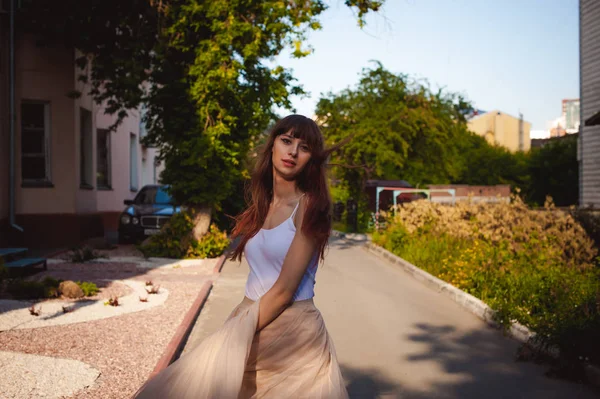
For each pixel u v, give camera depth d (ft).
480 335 23.70
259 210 8.48
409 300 31.14
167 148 49.93
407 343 22.26
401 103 82.33
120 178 79.82
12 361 17.85
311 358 7.52
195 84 46.32
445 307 29.32
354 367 19.22
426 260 43.42
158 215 57.11
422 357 20.43
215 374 6.76
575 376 18.10
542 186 106.42
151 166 108.27
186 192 48.55
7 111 51.26
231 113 49.80
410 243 51.08
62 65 53.88
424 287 35.68
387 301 30.78
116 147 77.71
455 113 87.35
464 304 29.50
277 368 7.44
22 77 52.54
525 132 229.25
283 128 8.13
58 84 53.78
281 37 46.91
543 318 21.50
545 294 25.53
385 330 24.30
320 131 8.21
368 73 83.25
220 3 45.27
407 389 17.15
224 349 6.91
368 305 29.60
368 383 17.66
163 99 49.24
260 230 7.99
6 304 26.81
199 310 27.48
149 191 63.26
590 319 18.58
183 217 49.14
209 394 6.67
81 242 55.47
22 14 50.78
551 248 32.99
